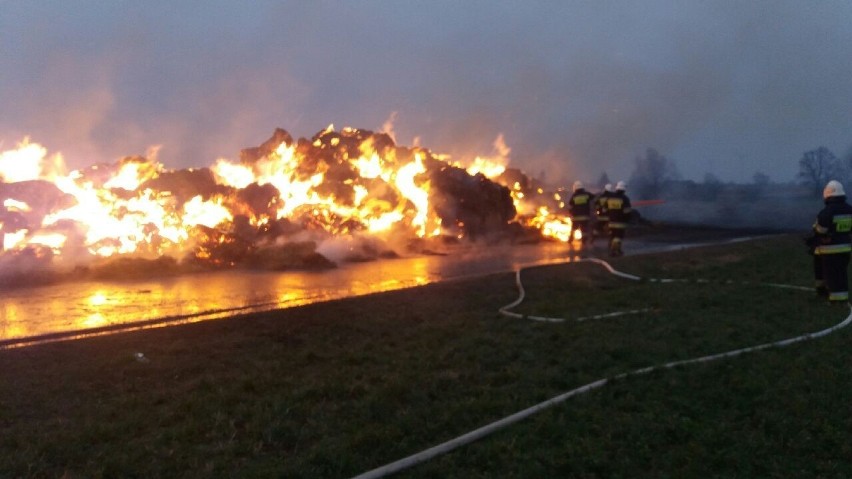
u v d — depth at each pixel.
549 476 4.59
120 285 13.00
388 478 4.55
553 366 7.06
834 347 7.66
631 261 15.97
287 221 17.91
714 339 8.05
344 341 8.16
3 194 15.36
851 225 10.20
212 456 4.85
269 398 6.02
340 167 20.48
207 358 7.38
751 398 6.02
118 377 6.70
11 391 6.22
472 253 19.22
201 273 14.76
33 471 4.59
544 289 12.05
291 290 12.39
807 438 5.13
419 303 10.59
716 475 4.60
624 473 4.62
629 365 7.06
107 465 4.66
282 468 4.63
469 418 5.57
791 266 15.02
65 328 9.02
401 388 6.23
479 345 7.89
